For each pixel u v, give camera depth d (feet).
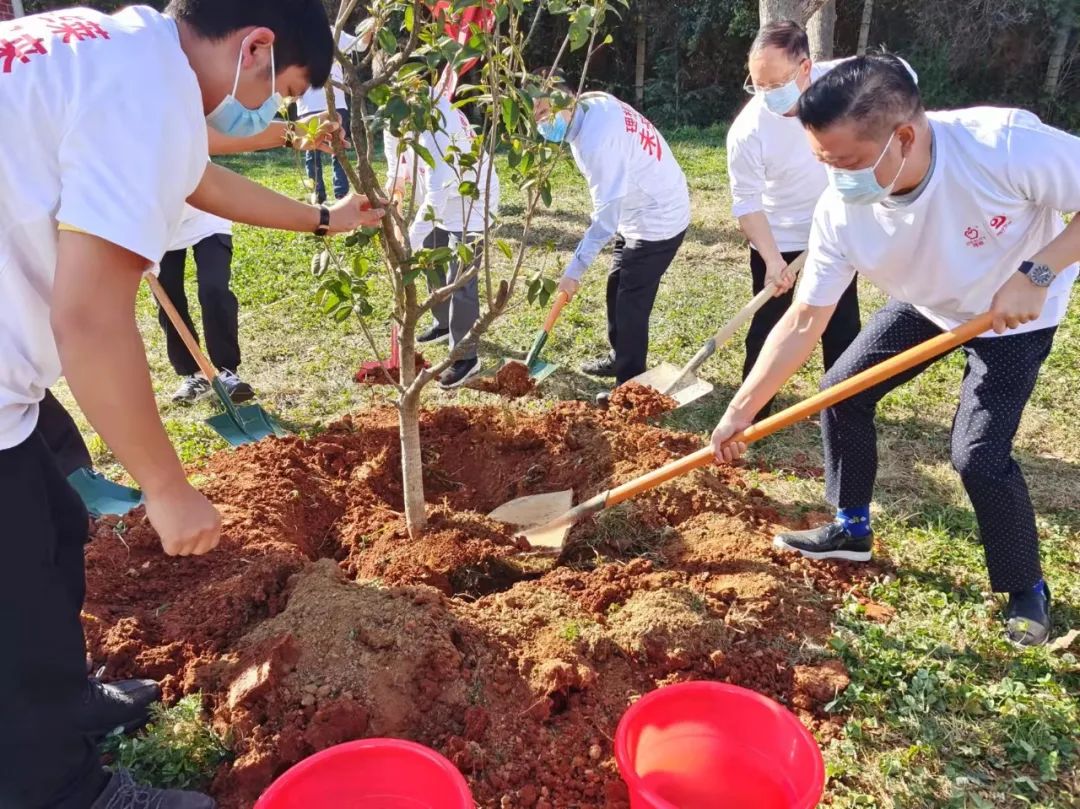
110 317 4.82
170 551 5.52
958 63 52.90
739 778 6.97
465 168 8.04
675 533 10.67
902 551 10.69
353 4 7.48
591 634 8.58
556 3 7.50
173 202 5.09
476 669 8.13
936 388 15.29
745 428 9.17
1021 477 8.87
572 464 12.16
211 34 5.37
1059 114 52.01
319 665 7.94
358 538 10.71
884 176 7.64
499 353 17.49
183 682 8.16
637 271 13.70
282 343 17.90
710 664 8.52
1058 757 7.61
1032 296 7.43
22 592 5.81
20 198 4.89
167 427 14.24
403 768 6.43
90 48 4.90
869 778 7.48
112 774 6.84
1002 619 9.28
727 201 30.91
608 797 7.16
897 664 8.57
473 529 10.54
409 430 9.74
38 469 5.94
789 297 13.20
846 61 7.60
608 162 12.61
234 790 7.27
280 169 39.09
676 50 58.54
